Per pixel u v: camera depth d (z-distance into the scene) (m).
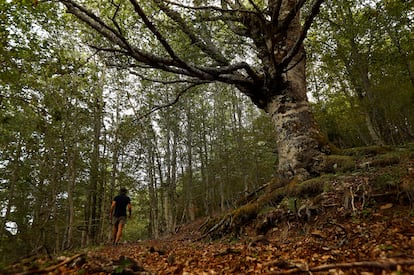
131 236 31.97
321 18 13.84
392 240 3.79
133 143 19.64
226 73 7.98
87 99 15.05
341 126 20.66
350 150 7.64
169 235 17.12
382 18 13.33
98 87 16.14
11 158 18.58
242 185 27.56
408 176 5.33
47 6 9.62
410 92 15.11
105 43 9.38
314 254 3.94
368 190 5.47
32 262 3.70
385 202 5.15
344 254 3.70
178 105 20.88
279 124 8.19
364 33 14.02
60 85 13.02
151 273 3.14
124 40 6.45
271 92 8.45
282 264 3.37
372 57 14.58
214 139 27.30
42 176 17.84
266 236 6.07
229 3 8.89
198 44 9.34
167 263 4.34
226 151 24.83
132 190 21.27
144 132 19.30
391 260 2.95
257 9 6.86
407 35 13.95
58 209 18.44
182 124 24.95
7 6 9.08
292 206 6.26
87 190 18.25
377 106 16.28
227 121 29.00
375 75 15.68
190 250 6.06
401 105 15.86
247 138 24.53
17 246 15.45
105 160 18.14
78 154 16.30
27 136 16.16
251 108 27.27
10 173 19.69
